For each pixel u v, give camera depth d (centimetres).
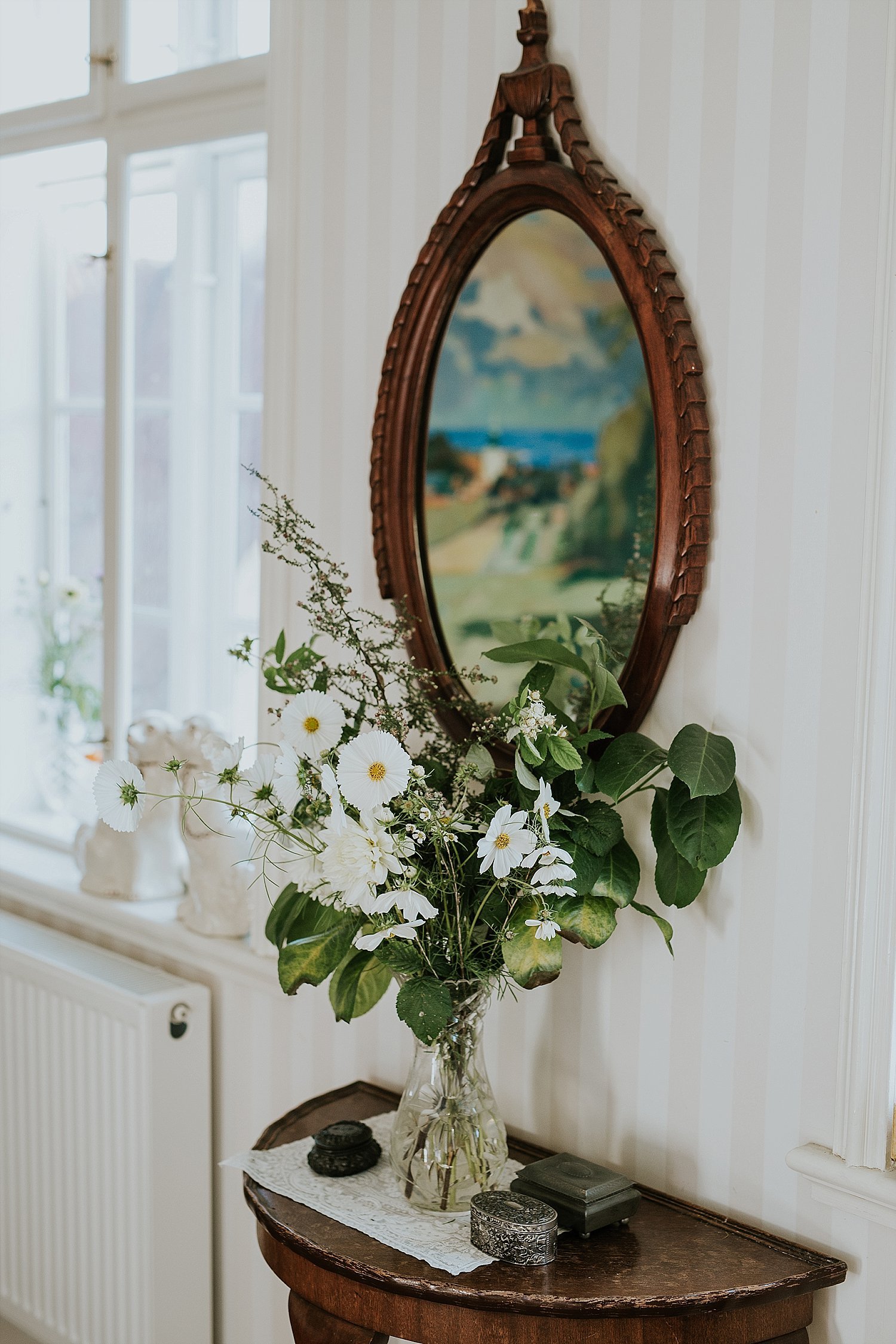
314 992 198
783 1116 142
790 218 136
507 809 130
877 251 129
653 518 148
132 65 237
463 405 167
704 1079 149
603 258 151
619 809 155
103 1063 214
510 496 163
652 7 146
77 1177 221
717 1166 148
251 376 241
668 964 152
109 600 249
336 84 183
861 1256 136
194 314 243
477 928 145
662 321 144
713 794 134
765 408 139
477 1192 146
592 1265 133
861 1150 134
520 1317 128
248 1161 158
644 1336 128
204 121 223
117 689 249
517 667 162
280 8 188
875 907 132
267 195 193
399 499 174
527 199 157
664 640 146
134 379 246
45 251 291
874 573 130
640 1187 153
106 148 243
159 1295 209
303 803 147
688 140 144
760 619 141
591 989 160
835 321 133
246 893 211
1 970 236
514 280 160
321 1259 136
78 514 293
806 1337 135
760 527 140
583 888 141
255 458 242
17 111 255
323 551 183
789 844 140
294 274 191
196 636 251
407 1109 149
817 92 133
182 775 215
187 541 248
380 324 181
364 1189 151
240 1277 216
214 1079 218
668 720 150
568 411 156
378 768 131
